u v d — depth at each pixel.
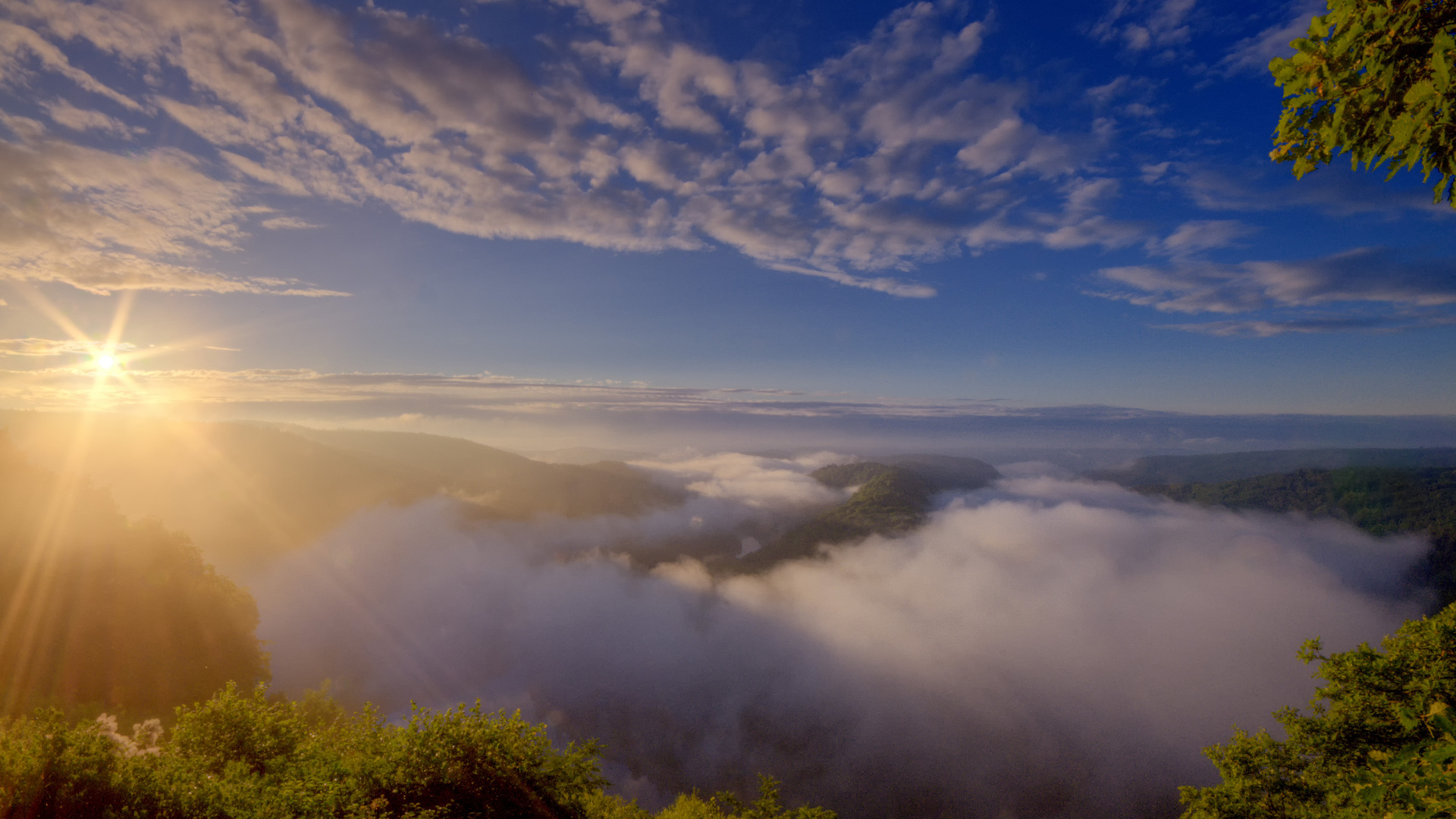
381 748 13.61
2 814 10.34
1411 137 4.78
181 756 16.27
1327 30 5.06
